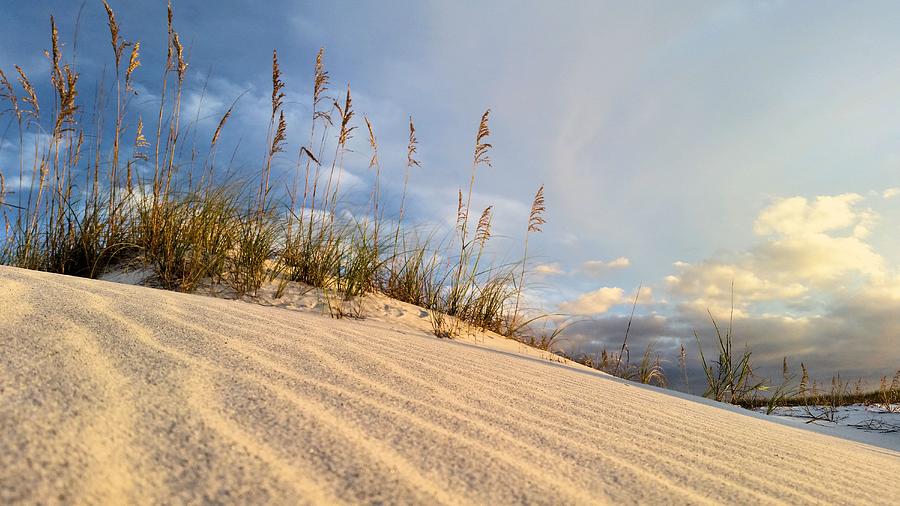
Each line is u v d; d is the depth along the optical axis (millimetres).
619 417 1832
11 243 4887
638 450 1432
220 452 920
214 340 1729
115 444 879
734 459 1535
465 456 1122
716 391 5375
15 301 1794
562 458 1237
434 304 5613
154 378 1232
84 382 1123
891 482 1643
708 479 1280
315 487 862
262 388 1306
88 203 5031
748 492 1237
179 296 2695
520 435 1358
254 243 4914
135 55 5047
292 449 985
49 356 1254
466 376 2016
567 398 1999
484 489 979
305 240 5215
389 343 2438
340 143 5484
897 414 6449
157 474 816
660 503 1069
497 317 5754
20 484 716
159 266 4664
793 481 1406
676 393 3533
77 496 719
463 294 5617
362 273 5090
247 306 2791
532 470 1119
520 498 970
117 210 5125
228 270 4805
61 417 929
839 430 3654
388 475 955
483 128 5793
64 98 4824
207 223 4852
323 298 4715
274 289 4684
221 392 1224
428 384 1733
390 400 1439
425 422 1302
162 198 4992
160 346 1533
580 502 1002
